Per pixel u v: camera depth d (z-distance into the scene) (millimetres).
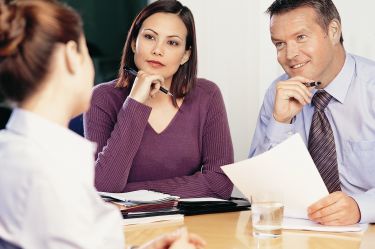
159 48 2410
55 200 941
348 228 1708
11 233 956
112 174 2297
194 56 2521
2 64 1034
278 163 1784
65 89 1075
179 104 2527
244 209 2033
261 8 3639
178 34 2436
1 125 2600
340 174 2332
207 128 2533
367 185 2311
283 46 2285
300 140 1761
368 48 3266
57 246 952
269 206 1613
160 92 2502
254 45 3688
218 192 2369
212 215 1938
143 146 2438
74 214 958
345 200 1779
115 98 2529
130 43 2529
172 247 1193
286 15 2246
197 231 1694
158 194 1989
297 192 1808
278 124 2248
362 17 3266
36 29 1030
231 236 1635
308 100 2225
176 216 1861
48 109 1062
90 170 1040
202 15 3750
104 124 2500
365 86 2301
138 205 1841
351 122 2316
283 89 2230
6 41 1015
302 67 2258
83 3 3895
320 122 2291
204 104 2549
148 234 1658
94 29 3924
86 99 1136
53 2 1084
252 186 1844
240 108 3746
